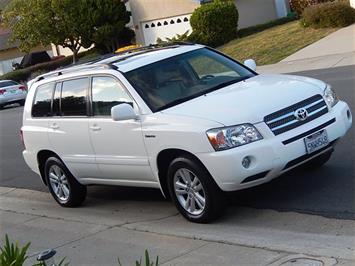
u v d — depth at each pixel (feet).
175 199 22.25
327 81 47.88
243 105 20.93
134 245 20.71
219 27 98.43
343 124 22.29
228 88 23.17
